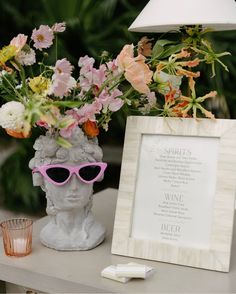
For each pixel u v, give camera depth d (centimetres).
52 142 82
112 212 110
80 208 86
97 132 84
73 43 209
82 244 87
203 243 80
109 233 96
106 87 82
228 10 88
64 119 76
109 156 256
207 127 83
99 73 80
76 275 77
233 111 208
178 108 85
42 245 90
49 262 82
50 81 78
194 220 81
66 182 82
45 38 86
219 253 78
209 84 188
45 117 72
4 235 85
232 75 204
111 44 209
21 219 89
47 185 84
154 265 81
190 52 91
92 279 76
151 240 83
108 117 86
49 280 77
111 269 76
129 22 211
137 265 77
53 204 86
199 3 87
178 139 85
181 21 86
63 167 81
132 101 89
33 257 84
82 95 83
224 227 79
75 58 212
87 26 212
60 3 213
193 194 82
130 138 88
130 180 86
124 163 87
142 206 85
